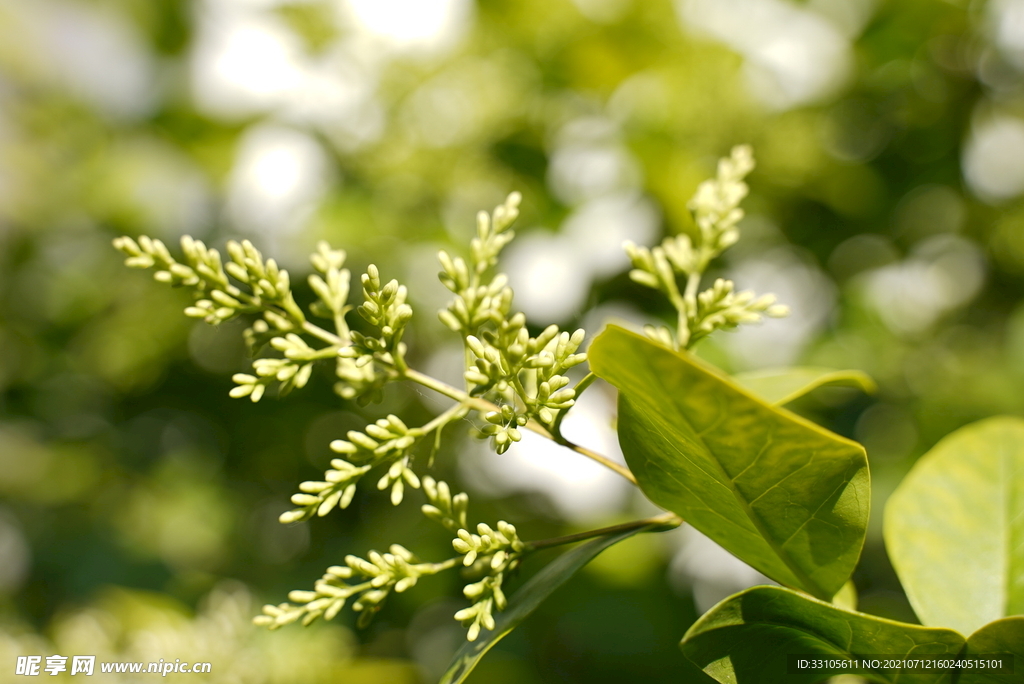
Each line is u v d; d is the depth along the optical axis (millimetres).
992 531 1134
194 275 948
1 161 3209
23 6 3258
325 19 2895
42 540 3240
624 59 2791
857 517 834
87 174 3113
